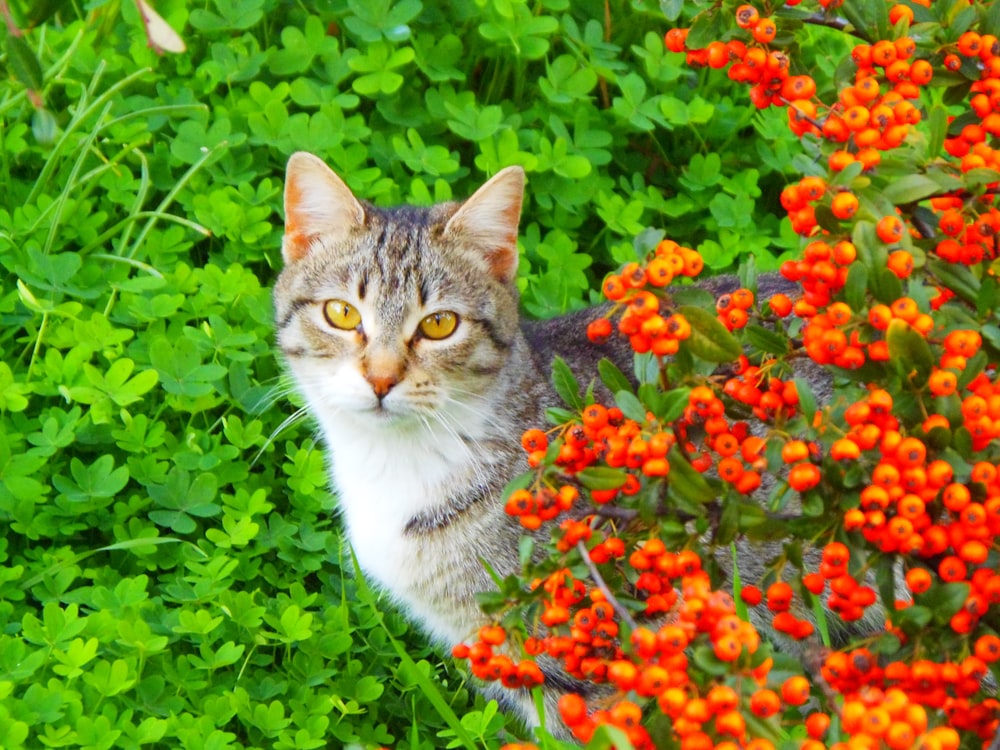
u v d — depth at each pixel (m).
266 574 4.70
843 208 2.71
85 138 5.45
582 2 6.48
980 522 2.70
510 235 4.60
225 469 4.88
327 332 4.43
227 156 5.75
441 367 4.34
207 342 5.04
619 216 5.80
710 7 3.27
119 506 4.68
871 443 2.69
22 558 4.55
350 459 4.49
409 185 5.87
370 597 4.39
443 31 6.18
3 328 5.17
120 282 5.14
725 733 2.52
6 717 3.70
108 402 4.75
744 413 3.19
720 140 6.42
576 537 2.90
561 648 3.01
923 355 2.68
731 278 5.05
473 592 4.38
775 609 2.95
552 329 4.92
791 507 3.98
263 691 4.27
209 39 6.15
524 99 6.33
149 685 4.13
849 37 6.31
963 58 3.21
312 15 6.08
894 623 2.83
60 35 5.88
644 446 2.74
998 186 2.95
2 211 5.30
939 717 2.83
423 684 3.73
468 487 4.33
